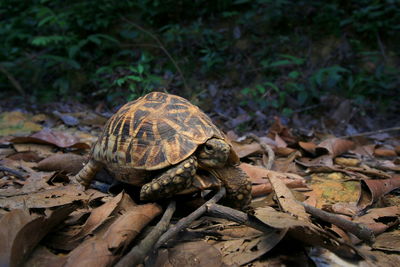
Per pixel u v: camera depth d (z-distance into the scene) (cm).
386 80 150
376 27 162
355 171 71
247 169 64
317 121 135
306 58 158
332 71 141
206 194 55
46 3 174
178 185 45
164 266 37
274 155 79
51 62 149
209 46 161
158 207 45
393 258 42
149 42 164
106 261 35
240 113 134
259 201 55
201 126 48
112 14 169
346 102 136
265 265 39
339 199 59
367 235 42
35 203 44
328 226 45
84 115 120
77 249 37
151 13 169
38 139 76
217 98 142
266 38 165
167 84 141
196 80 150
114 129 51
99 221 42
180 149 45
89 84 148
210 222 47
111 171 50
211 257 39
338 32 164
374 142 107
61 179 56
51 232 41
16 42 166
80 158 64
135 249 35
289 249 41
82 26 160
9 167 64
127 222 39
